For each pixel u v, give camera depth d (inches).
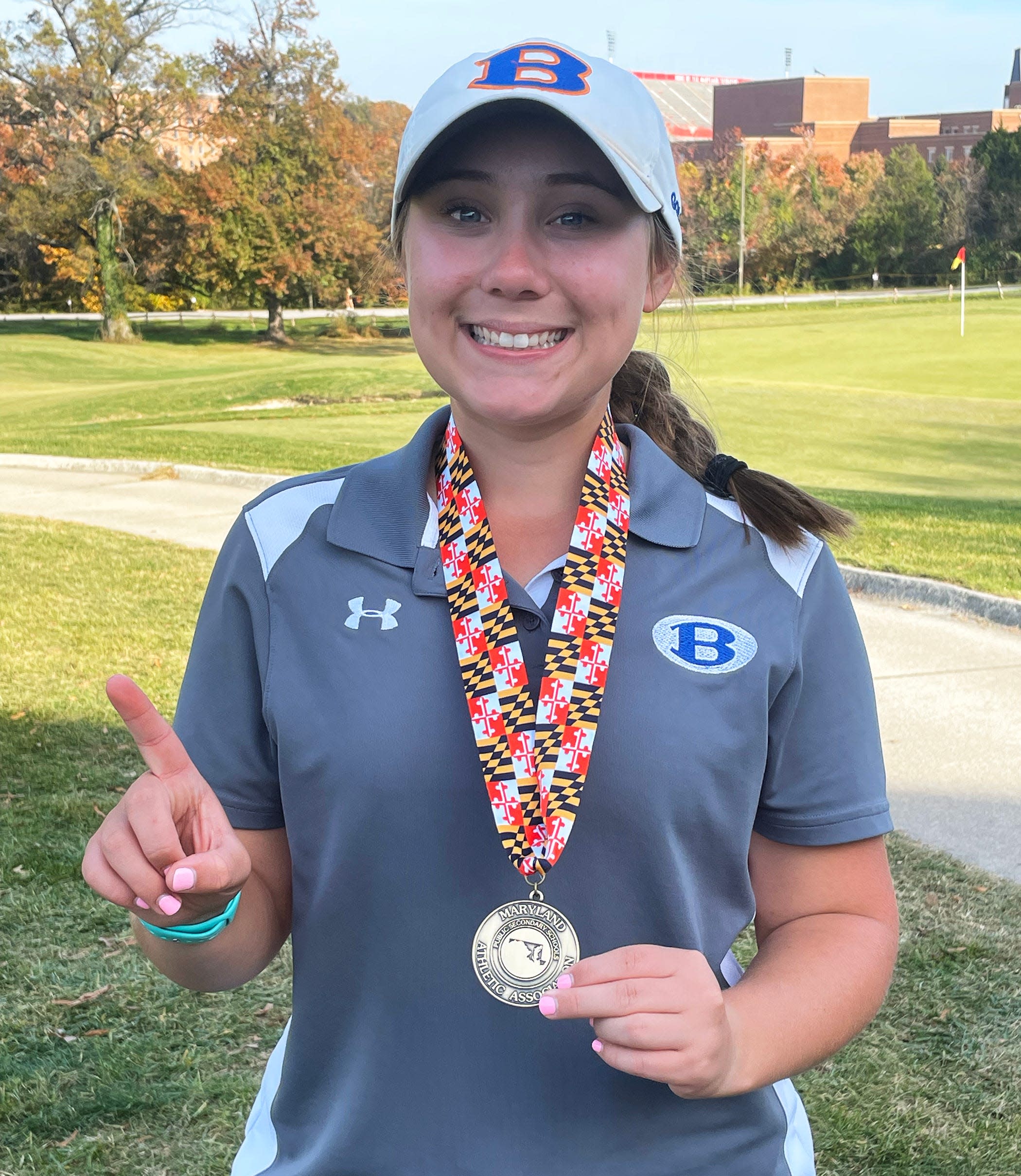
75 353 1818.4
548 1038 47.5
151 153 1984.5
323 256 2074.3
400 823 47.9
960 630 292.4
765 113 4244.6
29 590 326.3
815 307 2161.7
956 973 144.2
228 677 52.1
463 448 52.9
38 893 161.5
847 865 52.0
